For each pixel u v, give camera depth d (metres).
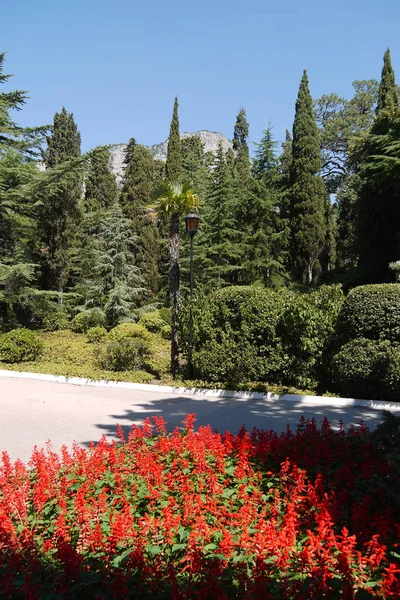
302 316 9.80
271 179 24.53
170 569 2.41
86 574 2.52
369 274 20.27
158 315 18.14
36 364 12.84
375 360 8.43
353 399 8.75
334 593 2.35
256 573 2.38
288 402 9.07
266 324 10.06
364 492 3.67
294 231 24.42
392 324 8.75
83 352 13.35
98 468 3.96
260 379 10.37
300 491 3.58
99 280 20.06
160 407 8.76
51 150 28.97
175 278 11.55
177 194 11.23
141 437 4.92
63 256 19.61
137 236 21.94
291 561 2.55
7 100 17.84
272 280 22.56
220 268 21.77
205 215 22.70
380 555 2.50
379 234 19.92
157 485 3.64
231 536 2.72
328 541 2.65
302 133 24.42
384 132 19.33
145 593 2.45
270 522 2.91
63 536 2.78
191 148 37.69
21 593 2.48
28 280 18.44
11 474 4.16
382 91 22.73
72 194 19.44
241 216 23.50
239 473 3.79
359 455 4.25
